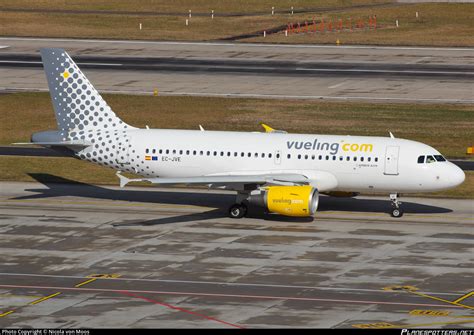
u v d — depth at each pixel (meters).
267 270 183.62
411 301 165.38
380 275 180.38
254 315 158.00
